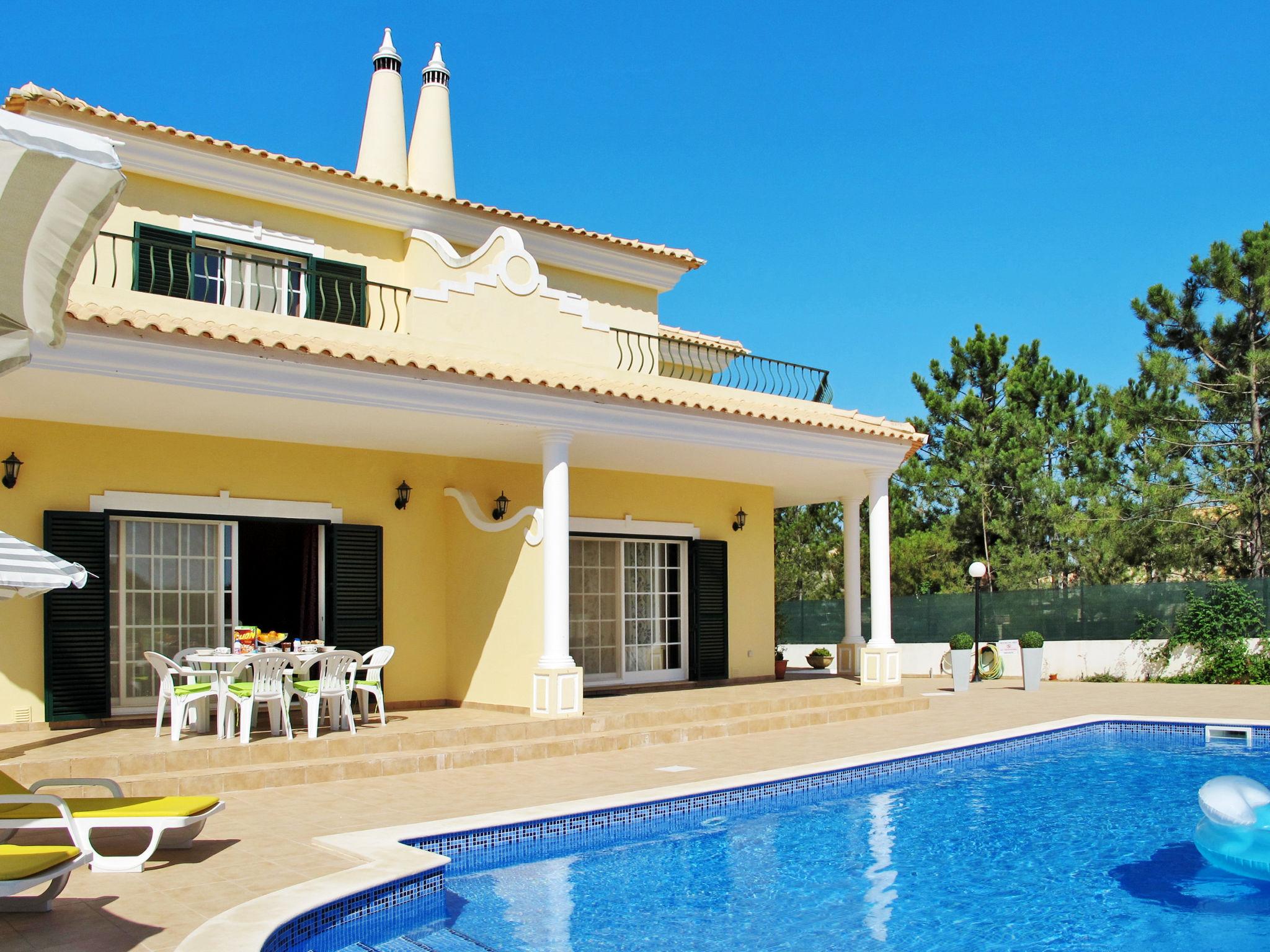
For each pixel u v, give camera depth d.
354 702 13.28
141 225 13.31
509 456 14.63
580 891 7.11
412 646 14.02
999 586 29.19
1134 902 6.84
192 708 11.16
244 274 14.27
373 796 9.23
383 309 13.61
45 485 11.52
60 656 11.31
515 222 16.70
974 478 30.39
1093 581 28.33
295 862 6.82
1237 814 7.61
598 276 18.27
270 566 18.69
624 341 18.41
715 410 13.56
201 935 5.16
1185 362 24.12
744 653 18.11
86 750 9.71
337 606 13.20
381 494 13.94
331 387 10.68
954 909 6.65
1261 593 21.67
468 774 10.38
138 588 12.13
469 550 14.01
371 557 13.58
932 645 25.00
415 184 20.19
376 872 6.50
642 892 7.06
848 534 19.34
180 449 12.39
